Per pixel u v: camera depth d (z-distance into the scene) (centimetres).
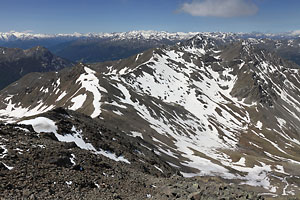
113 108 11812
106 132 5441
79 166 2350
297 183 9762
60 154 2420
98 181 2195
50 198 1617
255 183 9169
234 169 10325
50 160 2200
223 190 2198
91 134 4378
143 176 2930
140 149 6006
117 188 2177
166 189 2362
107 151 3959
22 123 3600
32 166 1991
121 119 10738
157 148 9431
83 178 2103
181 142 12425
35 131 3478
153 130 11656
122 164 3453
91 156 2880
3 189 1547
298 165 11888
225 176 9062
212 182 2530
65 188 1823
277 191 8638
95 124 5844
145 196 2145
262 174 10356
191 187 2312
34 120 3788
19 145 2350
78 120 5028
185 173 7988
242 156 12581
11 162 1933
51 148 2550
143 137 10175
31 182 1739
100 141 4259
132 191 2198
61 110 4894
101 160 2961
